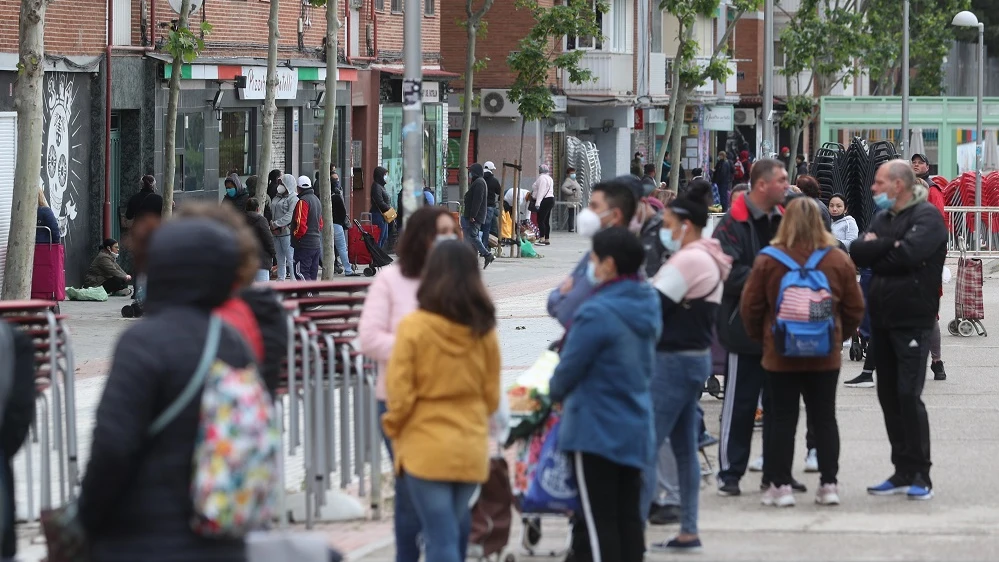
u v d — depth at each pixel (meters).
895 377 33.88
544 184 133.12
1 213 78.62
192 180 97.06
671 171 141.38
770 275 31.45
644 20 172.88
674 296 27.97
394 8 129.50
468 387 22.39
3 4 78.00
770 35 101.62
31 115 56.91
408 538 24.27
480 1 153.00
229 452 14.45
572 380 24.14
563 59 129.62
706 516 31.89
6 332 17.64
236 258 15.11
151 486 14.45
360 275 102.06
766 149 102.00
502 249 122.19
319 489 29.66
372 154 124.56
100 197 87.25
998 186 125.19
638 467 24.34
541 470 25.42
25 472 33.09
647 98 174.88
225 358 14.80
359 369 30.25
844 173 79.12
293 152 111.81
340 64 117.81
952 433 42.19
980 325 67.81
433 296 22.27
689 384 28.30
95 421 14.30
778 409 32.28
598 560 24.44
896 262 32.81
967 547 28.91
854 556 28.23
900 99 150.50
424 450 22.28
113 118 90.00
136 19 90.44
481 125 154.12
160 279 14.94
